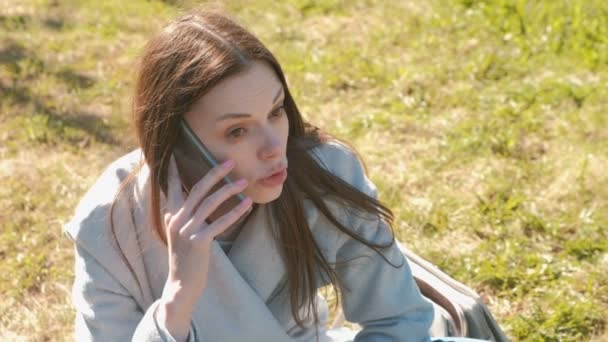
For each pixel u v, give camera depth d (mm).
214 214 1863
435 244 3826
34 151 4848
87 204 1891
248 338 1935
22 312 3549
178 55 1692
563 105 4984
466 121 4871
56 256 3930
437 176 4375
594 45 5645
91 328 1902
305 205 1944
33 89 5586
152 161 1773
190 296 1715
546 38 5785
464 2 6465
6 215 4238
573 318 3270
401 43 6008
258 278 1954
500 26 6055
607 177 4215
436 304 2318
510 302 3441
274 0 6914
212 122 1697
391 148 4688
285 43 6129
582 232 3822
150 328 1738
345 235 2023
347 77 5531
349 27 6352
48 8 6992
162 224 1826
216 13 1750
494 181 4246
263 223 1888
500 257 3660
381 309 2088
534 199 4113
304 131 1942
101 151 4848
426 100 5191
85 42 6352
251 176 1740
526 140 4641
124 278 1885
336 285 2127
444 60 5684
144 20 6766
